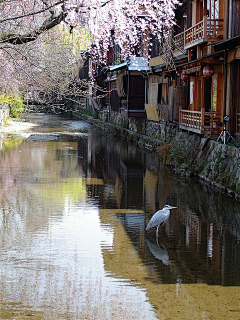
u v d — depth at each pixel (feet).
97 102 159.63
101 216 40.68
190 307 23.79
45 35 46.29
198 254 31.53
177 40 75.61
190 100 69.56
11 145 90.02
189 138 63.52
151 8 52.42
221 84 57.67
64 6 32.30
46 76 42.19
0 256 30.50
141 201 46.14
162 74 87.81
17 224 37.78
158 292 25.57
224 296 25.13
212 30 59.62
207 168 53.42
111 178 58.23
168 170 63.62
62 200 46.16
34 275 27.58
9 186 52.06
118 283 26.76
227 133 52.70
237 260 30.37
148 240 34.42
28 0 39.29
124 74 100.78
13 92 60.54
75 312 23.16
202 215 40.81
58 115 203.92
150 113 89.04
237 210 41.93
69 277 27.43
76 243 33.45
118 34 57.21
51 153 80.33
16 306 23.68
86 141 101.71
